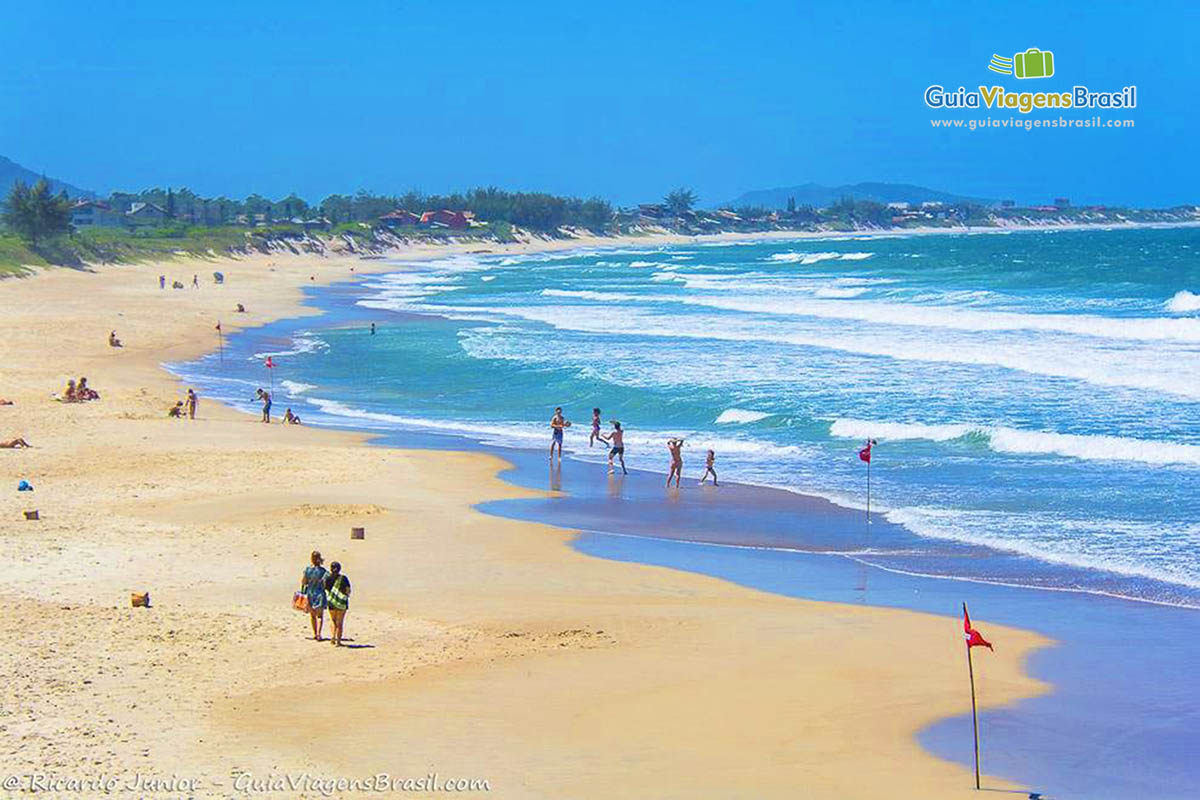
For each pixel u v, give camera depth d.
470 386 47.28
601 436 34.84
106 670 15.03
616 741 13.28
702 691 15.06
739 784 12.20
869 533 24.47
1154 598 19.67
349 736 13.12
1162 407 36.47
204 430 36.31
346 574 20.81
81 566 20.44
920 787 12.32
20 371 48.12
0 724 13.02
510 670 15.72
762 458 32.72
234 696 14.31
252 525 24.14
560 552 23.03
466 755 12.69
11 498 26.08
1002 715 14.49
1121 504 25.91
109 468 29.84
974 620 18.62
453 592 19.92
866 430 35.00
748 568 22.02
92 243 122.44
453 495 28.16
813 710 14.50
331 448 33.75
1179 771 12.89
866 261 141.50
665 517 26.22
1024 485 28.12
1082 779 12.65
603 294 96.31
